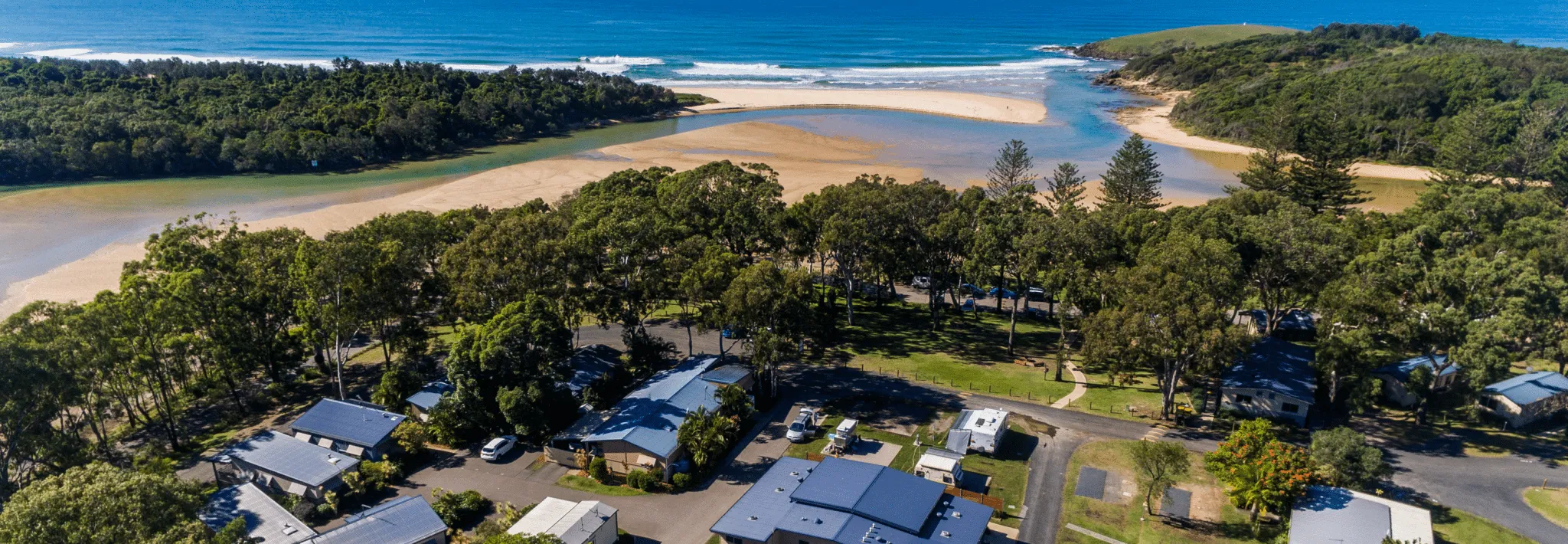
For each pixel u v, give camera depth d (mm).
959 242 81000
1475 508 50500
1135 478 55031
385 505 48969
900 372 74062
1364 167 167375
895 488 49250
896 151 178375
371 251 66938
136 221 124375
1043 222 74750
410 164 173250
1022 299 97188
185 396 69688
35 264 105188
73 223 123000
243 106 179500
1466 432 61000
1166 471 53094
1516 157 132000
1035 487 54094
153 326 60938
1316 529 45250
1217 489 53500
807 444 60625
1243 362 67438
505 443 59188
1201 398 65188
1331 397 64875
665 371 69312
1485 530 48000
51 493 35594
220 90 190250
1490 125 143250
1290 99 189125
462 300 67062
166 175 155750
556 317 62812
